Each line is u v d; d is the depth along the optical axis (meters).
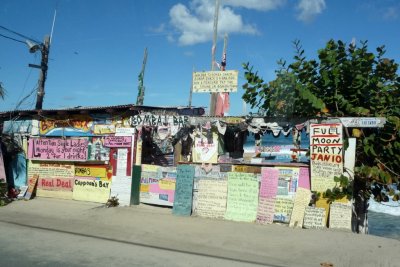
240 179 10.58
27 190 13.84
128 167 12.19
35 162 14.10
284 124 10.38
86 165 13.12
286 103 10.07
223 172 10.88
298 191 9.91
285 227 9.73
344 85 9.93
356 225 9.98
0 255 7.28
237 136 11.04
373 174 9.41
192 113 13.57
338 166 9.64
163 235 9.24
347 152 9.67
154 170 11.95
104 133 12.78
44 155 13.81
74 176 13.38
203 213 10.85
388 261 7.43
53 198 13.66
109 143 12.58
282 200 10.11
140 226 10.00
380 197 10.05
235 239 8.85
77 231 9.61
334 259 7.58
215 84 11.57
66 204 12.71
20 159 14.43
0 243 8.20
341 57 9.84
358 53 9.66
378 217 18.30
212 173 10.99
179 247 8.30
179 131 11.70
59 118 13.66
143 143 12.29
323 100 10.04
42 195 13.88
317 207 9.76
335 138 9.70
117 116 12.59
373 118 9.45
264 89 10.23
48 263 6.82
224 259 7.43
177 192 11.19
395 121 9.25
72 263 6.84
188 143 11.66
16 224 10.30
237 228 9.69
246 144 10.91
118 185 12.27
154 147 12.14
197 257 7.51
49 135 13.84
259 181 10.41
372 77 9.70
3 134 14.62
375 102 9.81
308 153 10.08
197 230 9.58
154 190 11.94
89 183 13.05
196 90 11.74
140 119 12.20
